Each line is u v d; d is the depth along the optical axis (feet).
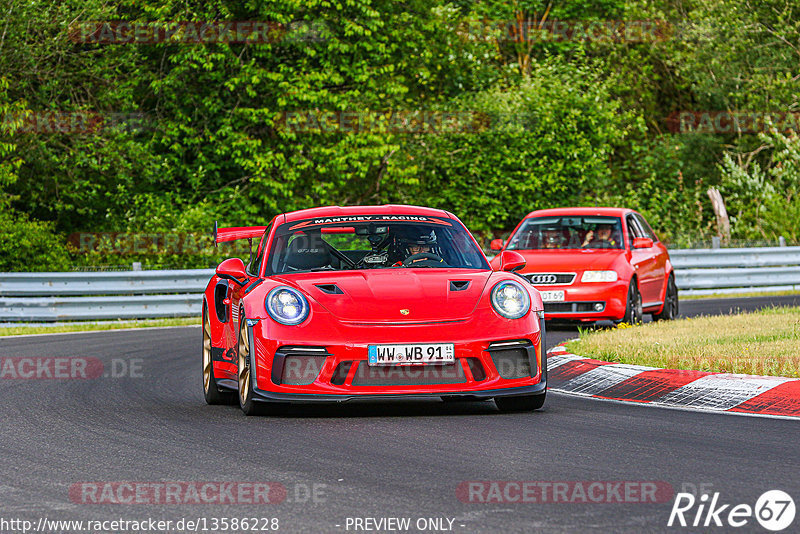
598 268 175.01
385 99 331.57
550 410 96.53
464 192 339.77
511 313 92.68
